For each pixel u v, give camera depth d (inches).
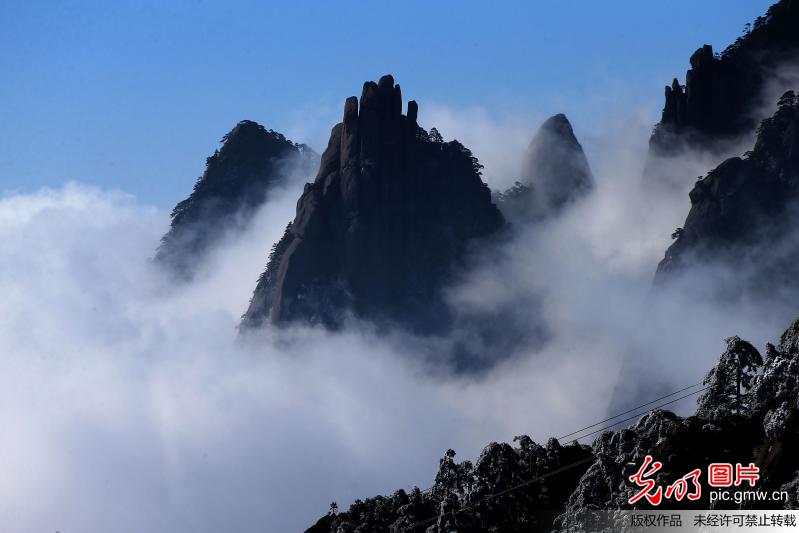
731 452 2960.1
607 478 3034.0
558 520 3065.9
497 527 3191.4
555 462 3341.5
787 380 2977.4
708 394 3147.1
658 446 3006.9
